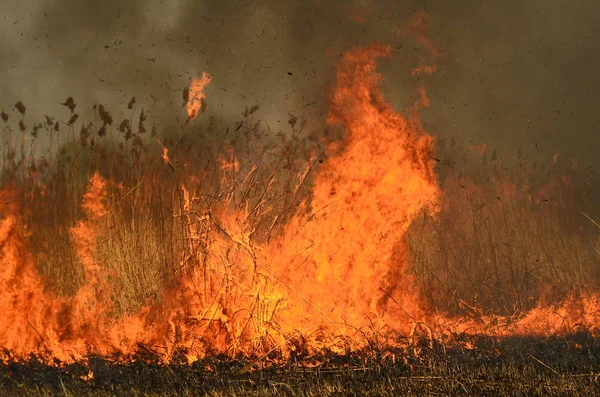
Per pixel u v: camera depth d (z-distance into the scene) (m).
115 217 32.69
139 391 20.91
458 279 33.16
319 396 20.05
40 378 22.16
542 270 34.12
